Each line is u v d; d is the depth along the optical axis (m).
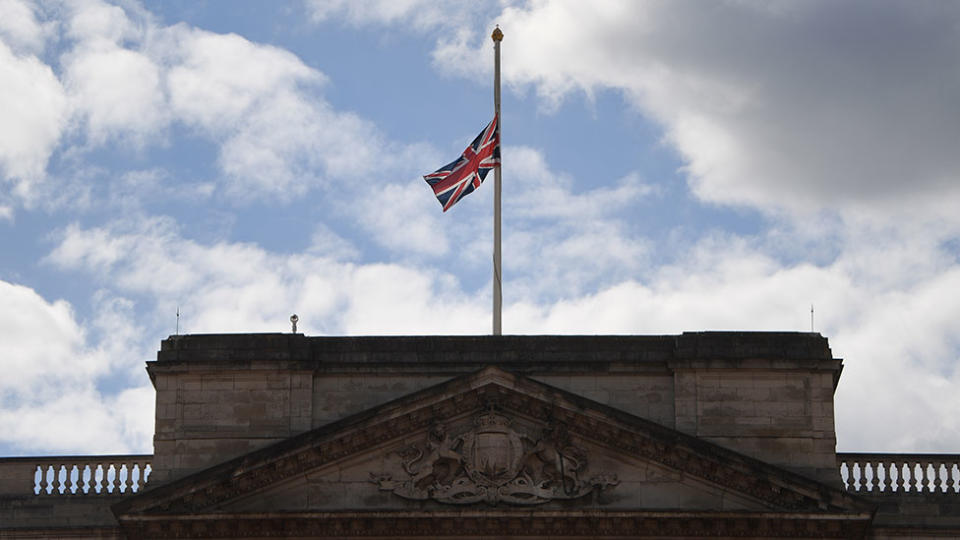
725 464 103.88
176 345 109.12
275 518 103.00
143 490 107.12
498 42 120.69
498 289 114.88
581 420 104.81
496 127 118.38
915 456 109.62
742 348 108.44
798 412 107.88
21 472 109.81
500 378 104.94
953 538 108.19
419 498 104.19
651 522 103.19
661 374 108.62
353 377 108.56
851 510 102.88
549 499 104.00
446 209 117.25
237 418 108.00
